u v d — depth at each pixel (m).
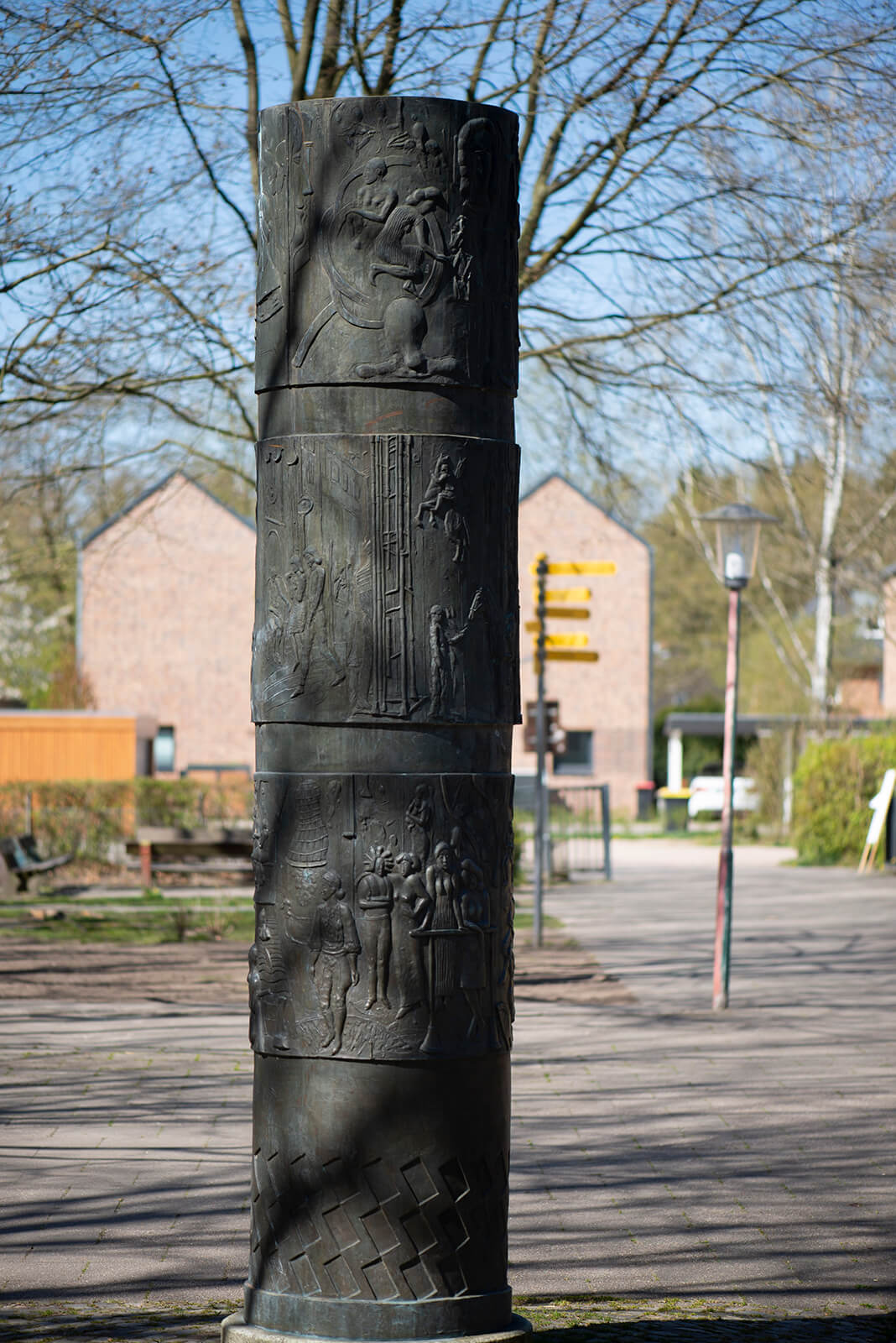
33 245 11.16
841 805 27.55
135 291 11.89
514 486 4.53
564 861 24.17
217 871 20.84
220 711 47.03
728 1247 5.73
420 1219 4.21
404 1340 4.17
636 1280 5.34
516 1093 8.50
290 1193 4.28
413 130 4.34
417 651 4.31
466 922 4.28
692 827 44.06
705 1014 11.23
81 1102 8.09
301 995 4.28
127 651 46.94
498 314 4.46
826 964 14.01
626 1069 9.15
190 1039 9.95
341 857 4.28
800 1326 4.81
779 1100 8.30
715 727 50.59
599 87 12.30
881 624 44.84
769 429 14.02
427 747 4.32
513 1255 5.64
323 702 4.32
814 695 36.81
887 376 13.48
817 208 12.68
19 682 47.88
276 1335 4.21
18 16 10.16
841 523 36.53
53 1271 5.36
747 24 11.93
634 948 15.20
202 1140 7.30
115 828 23.91
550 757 48.03
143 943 15.19
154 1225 5.93
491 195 4.43
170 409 13.47
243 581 46.97
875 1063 9.37
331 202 4.36
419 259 4.33
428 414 4.34
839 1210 6.22
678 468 15.01
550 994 12.20
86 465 13.79
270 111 4.49
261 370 4.52
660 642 70.88
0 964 13.62
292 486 4.38
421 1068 4.23
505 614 4.46
